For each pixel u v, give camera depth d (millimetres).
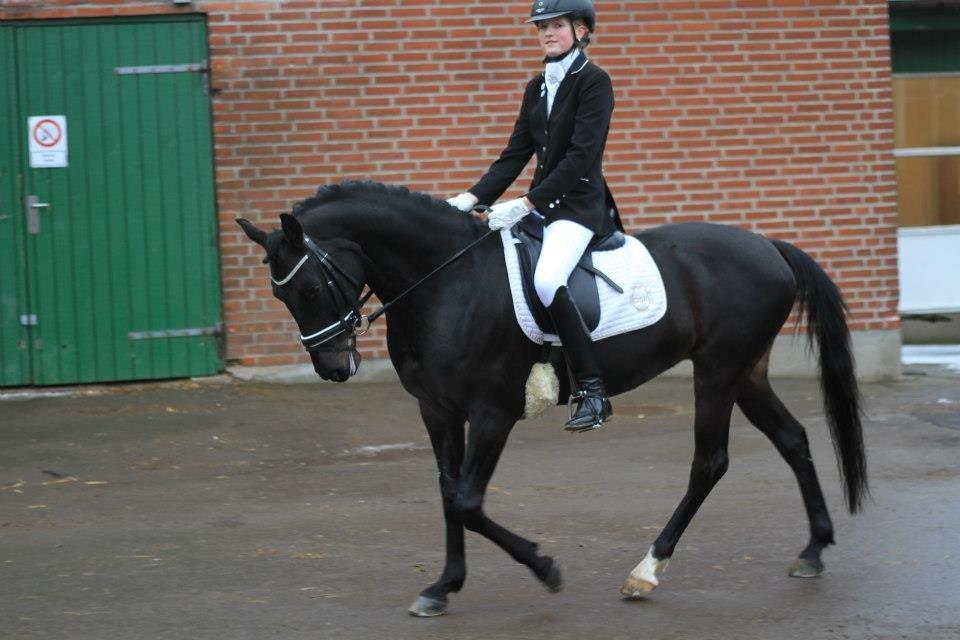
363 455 11633
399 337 7449
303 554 8641
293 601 7645
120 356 14125
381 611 7453
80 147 13969
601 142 7562
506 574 8234
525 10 14477
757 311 8094
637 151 14828
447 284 7316
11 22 13805
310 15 14164
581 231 7598
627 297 7711
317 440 12086
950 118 18578
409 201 7301
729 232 8336
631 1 14688
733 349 8055
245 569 8312
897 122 18641
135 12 13898
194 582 8039
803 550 8211
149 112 14039
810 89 15039
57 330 14039
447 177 14492
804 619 7238
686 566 8352
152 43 14016
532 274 7465
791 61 14977
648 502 10000
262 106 14164
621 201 14859
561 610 7473
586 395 7414
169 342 14188
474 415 7375
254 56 14117
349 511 9797
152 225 14109
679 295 7938
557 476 10875
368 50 14266
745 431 12523
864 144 15164
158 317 14164
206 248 14172
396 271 7293
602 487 10492
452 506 7352
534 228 7742
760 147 15000
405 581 8039
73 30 13898
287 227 6793
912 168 18750
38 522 9578
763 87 14953
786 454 8281
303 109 14234
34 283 13977
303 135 14258
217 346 14266
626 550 8703
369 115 14336
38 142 13898
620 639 6961
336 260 7074
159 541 9008
